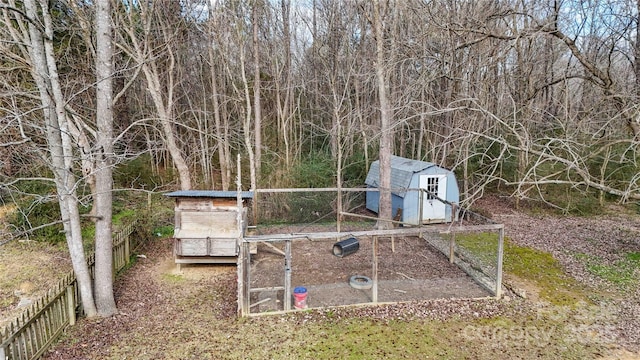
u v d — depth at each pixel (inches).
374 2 397.4
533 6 306.7
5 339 168.4
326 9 655.1
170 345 214.2
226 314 251.4
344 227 473.1
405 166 501.7
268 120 730.8
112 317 244.8
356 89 583.8
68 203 228.4
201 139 604.7
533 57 430.6
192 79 687.1
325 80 703.1
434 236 428.1
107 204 242.7
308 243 408.2
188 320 243.1
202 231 331.3
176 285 301.1
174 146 510.3
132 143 614.5
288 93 652.1
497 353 207.2
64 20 400.2
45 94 218.8
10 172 351.3
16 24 352.2
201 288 295.7
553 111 401.4
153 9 470.6
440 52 345.7
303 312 251.0
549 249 382.0
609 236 424.2
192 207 330.0
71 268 321.4
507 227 467.2
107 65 231.6
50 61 212.1
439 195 478.6
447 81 438.0
